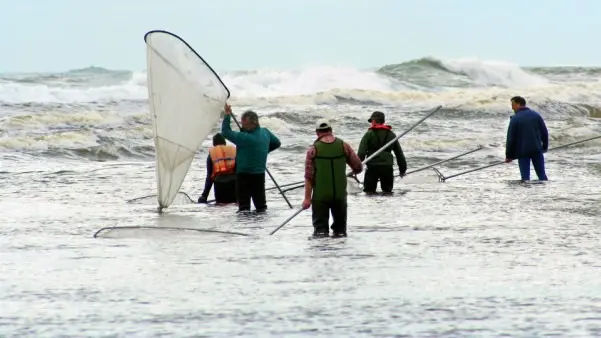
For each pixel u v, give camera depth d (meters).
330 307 38.06
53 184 88.69
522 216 65.38
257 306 38.28
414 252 50.69
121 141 129.50
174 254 50.25
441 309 37.66
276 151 122.12
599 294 40.12
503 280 43.09
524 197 77.12
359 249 51.66
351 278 43.72
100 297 40.00
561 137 136.38
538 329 34.62
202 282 42.88
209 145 127.38
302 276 44.19
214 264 47.34
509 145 92.06
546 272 45.00
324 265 47.00
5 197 78.75
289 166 104.38
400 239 55.12
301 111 167.00
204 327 35.19
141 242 54.50
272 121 149.25
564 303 38.47
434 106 196.25
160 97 68.62
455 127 156.75
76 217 66.19
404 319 36.12
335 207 56.34
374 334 34.12
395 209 69.50
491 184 88.50
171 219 64.88
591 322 35.56
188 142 69.38
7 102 185.88
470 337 33.62
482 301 38.97
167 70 68.50
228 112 68.62
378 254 50.00
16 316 36.84
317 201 56.12
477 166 107.94
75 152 120.06
